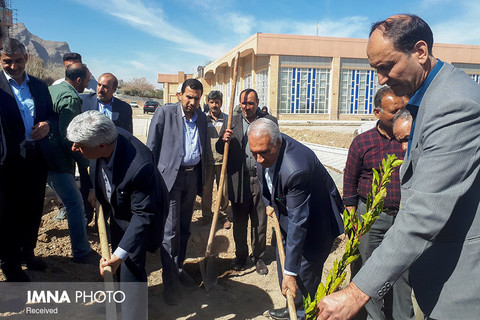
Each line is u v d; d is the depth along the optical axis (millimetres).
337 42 24797
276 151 2287
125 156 2248
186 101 3340
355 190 2896
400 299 2643
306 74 24953
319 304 1585
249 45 24922
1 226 2988
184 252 3635
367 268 1555
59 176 3486
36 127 3098
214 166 4945
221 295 3451
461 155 1393
